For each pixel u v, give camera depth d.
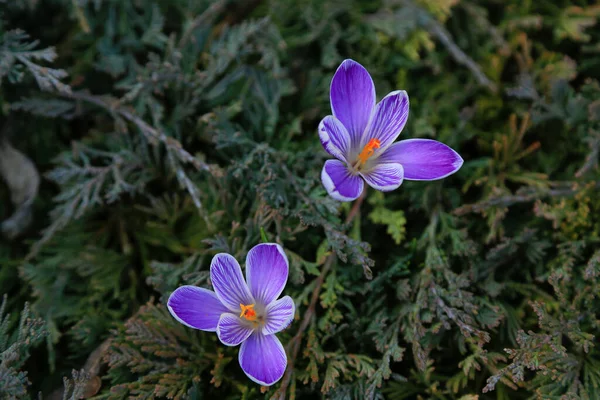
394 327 0.77
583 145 0.82
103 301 0.80
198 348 0.77
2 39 0.80
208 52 0.84
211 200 0.81
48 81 0.79
